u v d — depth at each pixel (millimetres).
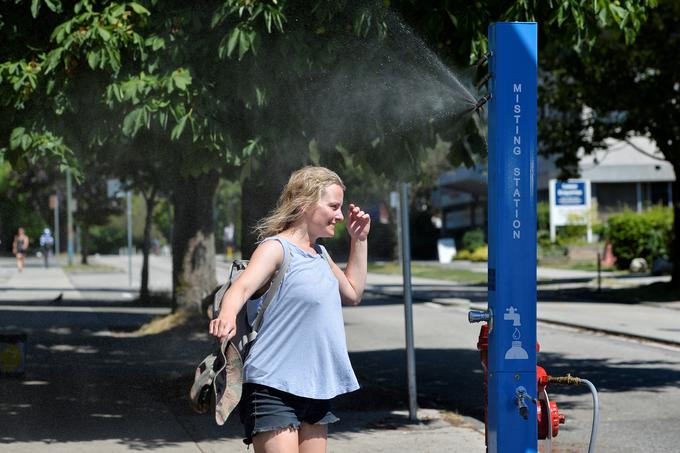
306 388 8469
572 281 62469
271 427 8391
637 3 16594
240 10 13602
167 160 15711
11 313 40344
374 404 19516
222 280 65562
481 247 106625
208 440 15297
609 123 47781
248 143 14641
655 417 18375
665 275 63156
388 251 117438
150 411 17859
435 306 48719
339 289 9070
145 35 14484
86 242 105062
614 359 27062
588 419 18188
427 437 16062
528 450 9328
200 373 8289
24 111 14609
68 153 14719
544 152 50375
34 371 23328
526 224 9297
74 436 15500
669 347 30016
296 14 14266
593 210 84750
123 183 47312
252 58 13930
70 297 52281
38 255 140250
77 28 14023
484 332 9891
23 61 14211
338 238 81375
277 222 8875
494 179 9344
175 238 35156
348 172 46844
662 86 44281
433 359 27703
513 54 9312
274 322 8523
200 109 13953
